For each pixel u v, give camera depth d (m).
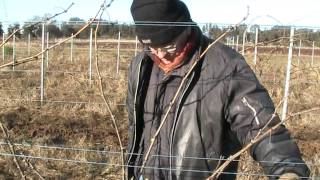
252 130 2.02
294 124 7.91
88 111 9.23
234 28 2.07
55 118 8.77
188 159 2.14
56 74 13.64
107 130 8.24
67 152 6.87
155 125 2.26
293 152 1.97
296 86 7.21
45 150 6.70
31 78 12.95
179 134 2.15
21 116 8.71
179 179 2.16
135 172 2.36
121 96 10.86
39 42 10.18
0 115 8.63
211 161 2.13
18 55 15.43
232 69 2.08
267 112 2.01
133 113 2.39
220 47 2.14
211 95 2.09
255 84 2.07
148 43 2.12
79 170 6.32
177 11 2.08
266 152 1.98
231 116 2.08
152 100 2.26
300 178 1.90
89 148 7.41
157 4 2.06
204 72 2.11
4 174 5.90
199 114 2.12
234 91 2.06
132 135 2.40
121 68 16.03
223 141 2.15
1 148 6.25
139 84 2.30
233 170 2.22
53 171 6.18
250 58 4.88
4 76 13.15
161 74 2.26
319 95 7.71
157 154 2.22
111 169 6.35
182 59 2.13
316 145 7.36
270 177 1.98
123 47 19.02
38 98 10.64
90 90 11.16
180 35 2.07
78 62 16.06
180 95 2.14
